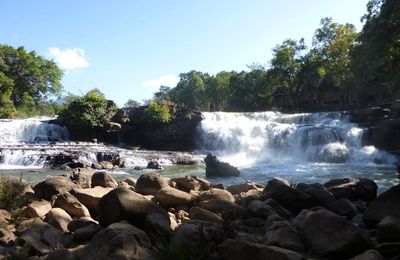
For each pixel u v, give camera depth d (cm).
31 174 2366
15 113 5806
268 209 888
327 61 6950
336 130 3550
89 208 953
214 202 948
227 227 722
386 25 3011
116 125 4216
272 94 7931
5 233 734
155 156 3266
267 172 2506
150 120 4200
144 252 588
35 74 7169
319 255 634
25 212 876
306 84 7244
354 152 3259
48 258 606
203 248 625
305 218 698
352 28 6938
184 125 4238
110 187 1184
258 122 4131
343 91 6619
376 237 696
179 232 648
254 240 688
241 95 8506
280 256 548
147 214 732
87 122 4138
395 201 802
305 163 3167
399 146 3322
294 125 3841
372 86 5816
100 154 3098
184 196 998
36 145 3409
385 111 3778
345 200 976
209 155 2336
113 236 612
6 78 6191
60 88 7650
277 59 7356
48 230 719
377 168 2719
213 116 4444
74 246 704
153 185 1091
